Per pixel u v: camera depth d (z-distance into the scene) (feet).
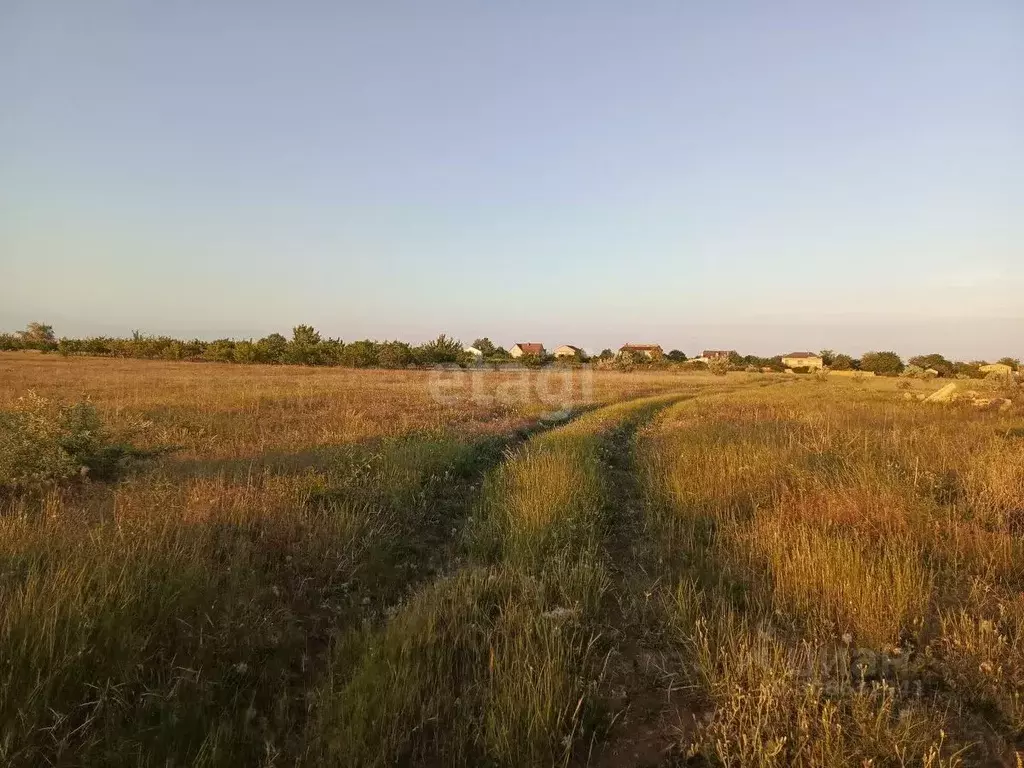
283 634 14.02
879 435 36.22
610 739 10.66
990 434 37.83
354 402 64.44
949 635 13.28
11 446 24.77
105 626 11.86
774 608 15.14
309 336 216.33
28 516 18.29
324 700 11.14
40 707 10.02
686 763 9.95
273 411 54.03
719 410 63.82
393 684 11.06
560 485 26.09
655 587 16.89
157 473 26.02
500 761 9.76
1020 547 17.72
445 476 30.83
